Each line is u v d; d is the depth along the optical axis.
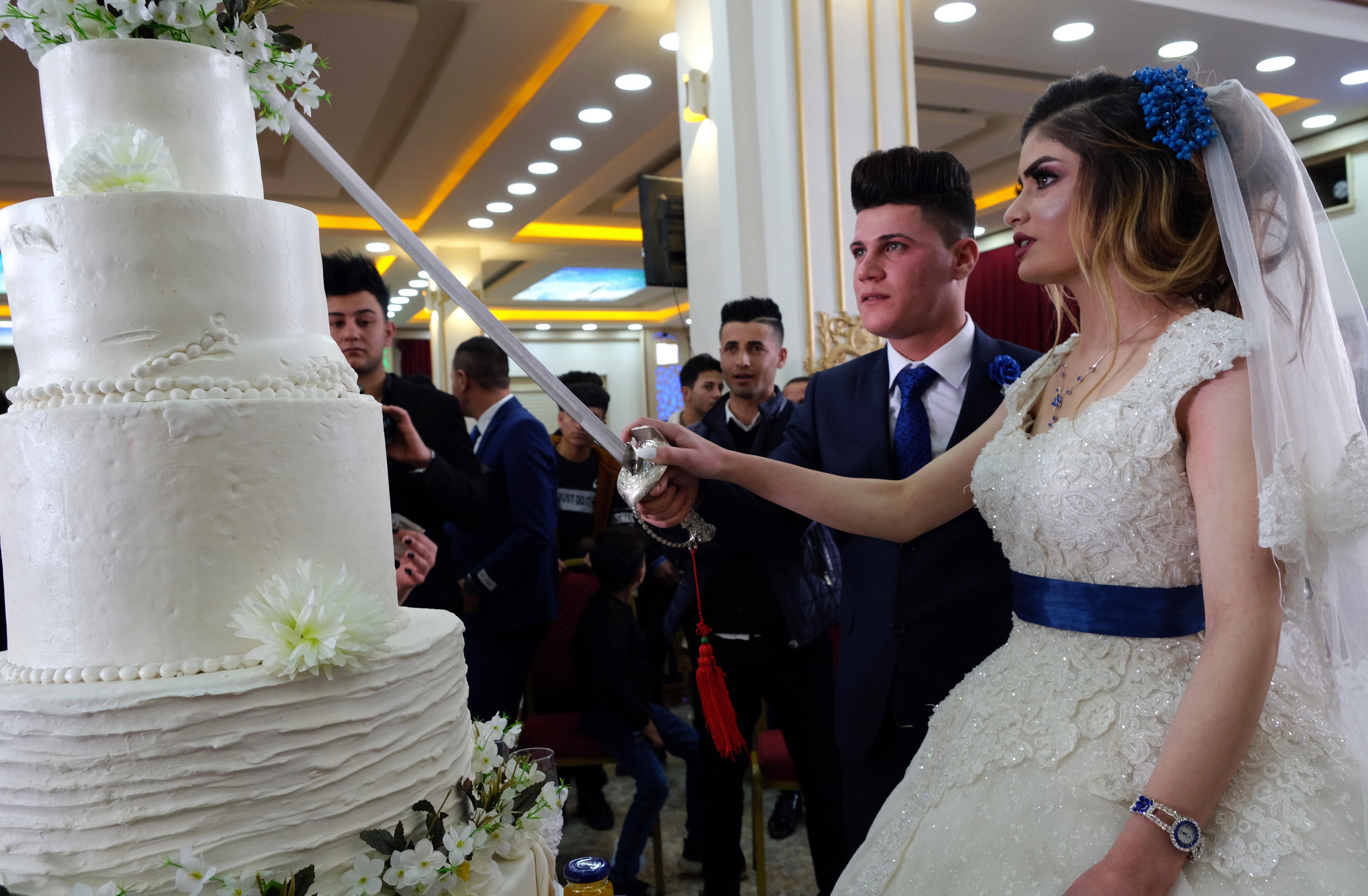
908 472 1.78
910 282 1.73
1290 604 1.00
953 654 1.69
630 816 2.92
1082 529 1.15
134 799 0.95
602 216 8.70
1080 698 1.14
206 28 1.18
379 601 1.08
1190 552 1.12
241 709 0.97
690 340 4.36
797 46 3.86
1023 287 7.86
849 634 1.83
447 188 7.38
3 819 0.97
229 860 0.97
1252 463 1.00
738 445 2.87
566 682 3.53
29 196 7.28
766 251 3.95
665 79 5.15
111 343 1.06
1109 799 1.07
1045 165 1.23
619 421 14.74
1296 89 5.80
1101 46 5.00
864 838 1.80
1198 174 1.14
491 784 1.24
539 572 3.21
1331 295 1.15
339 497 1.13
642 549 3.07
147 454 1.02
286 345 1.13
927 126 6.11
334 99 5.39
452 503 2.44
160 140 1.10
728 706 1.48
